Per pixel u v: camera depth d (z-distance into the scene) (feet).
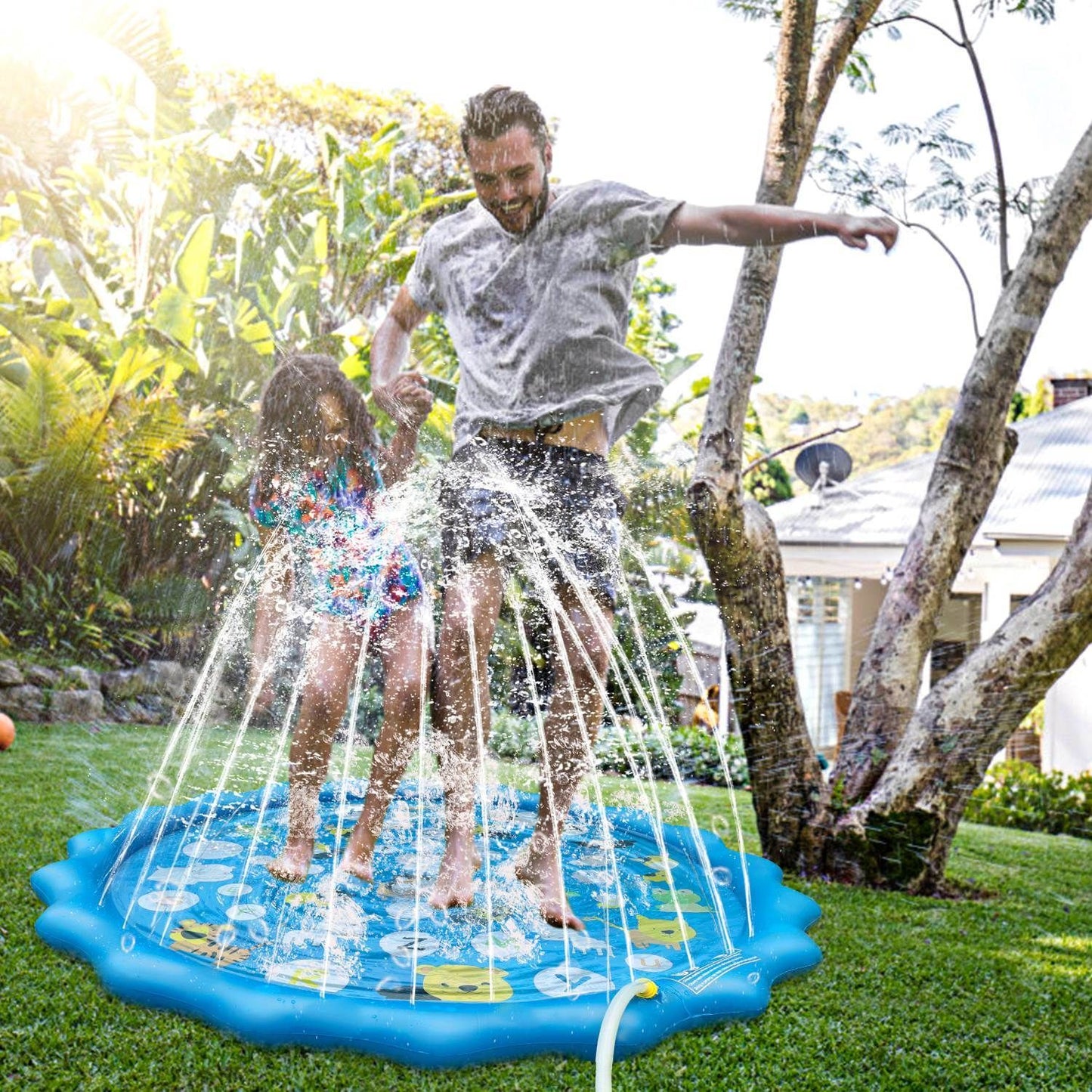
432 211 22.67
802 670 18.10
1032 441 21.68
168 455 18.84
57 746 13.70
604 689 7.17
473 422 7.48
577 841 9.07
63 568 18.15
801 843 10.02
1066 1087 5.32
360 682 7.25
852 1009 6.12
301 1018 5.08
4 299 20.08
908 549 10.49
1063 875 10.89
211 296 20.56
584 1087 4.85
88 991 5.52
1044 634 9.67
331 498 7.55
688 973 5.99
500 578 7.18
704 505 9.54
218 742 12.07
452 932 6.42
